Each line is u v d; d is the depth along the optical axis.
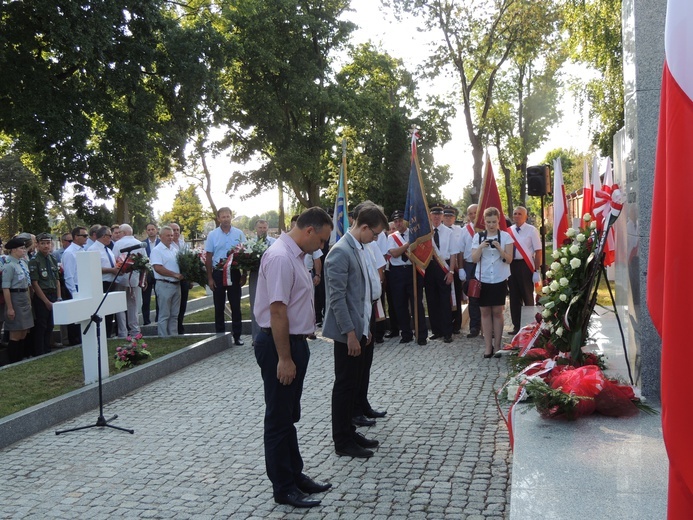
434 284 10.92
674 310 2.38
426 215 10.54
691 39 2.37
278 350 4.54
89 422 7.01
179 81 22.69
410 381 8.19
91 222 20.97
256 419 6.86
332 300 5.56
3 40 18.05
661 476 3.91
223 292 11.54
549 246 34.69
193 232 47.69
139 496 4.95
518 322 10.91
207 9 27.19
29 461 5.83
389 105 38.22
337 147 38.53
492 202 10.73
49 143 19.34
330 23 34.75
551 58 28.72
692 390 2.34
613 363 6.50
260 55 31.47
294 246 4.71
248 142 35.25
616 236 7.57
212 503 4.76
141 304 15.85
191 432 6.50
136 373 8.49
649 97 5.64
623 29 6.52
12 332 10.43
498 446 5.66
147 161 21.58
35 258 11.12
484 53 28.64
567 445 4.52
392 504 4.58
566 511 3.47
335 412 5.61
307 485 4.86
